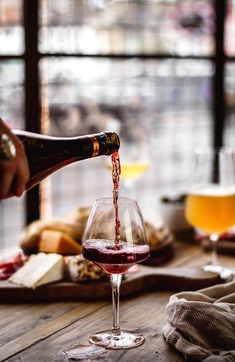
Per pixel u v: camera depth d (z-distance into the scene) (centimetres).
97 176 331
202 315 129
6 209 354
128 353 126
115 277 136
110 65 311
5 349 129
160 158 345
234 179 198
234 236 211
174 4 329
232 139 365
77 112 299
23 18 267
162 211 233
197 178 194
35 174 136
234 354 119
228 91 357
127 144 241
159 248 198
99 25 300
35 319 147
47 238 188
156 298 164
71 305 157
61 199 310
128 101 323
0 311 153
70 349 129
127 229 131
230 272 175
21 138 133
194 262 198
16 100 272
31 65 271
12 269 174
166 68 336
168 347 129
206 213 185
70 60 292
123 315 150
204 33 344
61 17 282
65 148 135
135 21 314
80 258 165
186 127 350
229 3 346
